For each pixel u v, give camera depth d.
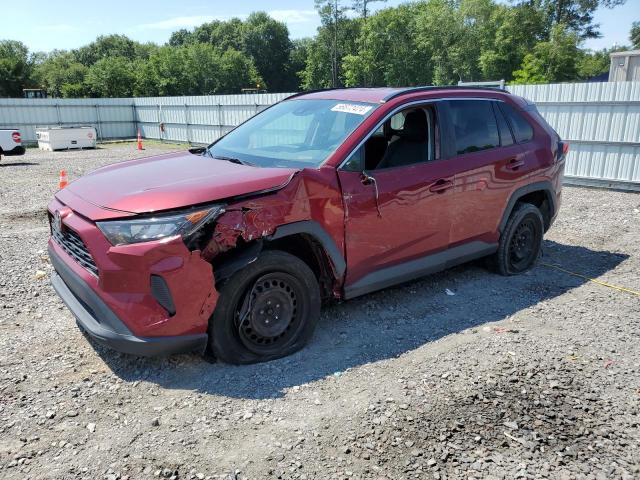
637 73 21.09
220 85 85.62
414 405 3.15
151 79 78.12
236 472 2.60
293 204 3.55
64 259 3.66
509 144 5.17
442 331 4.21
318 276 4.09
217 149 4.71
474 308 4.68
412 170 4.29
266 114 5.09
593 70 57.16
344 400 3.22
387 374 3.53
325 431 2.92
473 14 58.00
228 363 3.58
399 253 4.28
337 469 2.62
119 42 115.94
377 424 2.97
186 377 3.47
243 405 3.17
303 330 3.81
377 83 70.50
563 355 3.80
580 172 12.05
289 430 2.93
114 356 3.75
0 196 10.95
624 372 3.58
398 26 65.62
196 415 3.07
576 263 6.02
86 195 3.59
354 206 3.88
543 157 5.45
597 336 4.14
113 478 2.55
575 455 2.74
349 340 4.04
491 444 2.81
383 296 4.91
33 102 28.34
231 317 3.46
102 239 3.16
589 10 59.94
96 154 22.38
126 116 30.89
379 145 4.23
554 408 3.14
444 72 62.31
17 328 4.20
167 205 3.17
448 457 2.71
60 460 2.68
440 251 4.64
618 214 8.70
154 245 3.08
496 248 5.27
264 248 3.71
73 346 3.91
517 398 3.24
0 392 3.28
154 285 3.13
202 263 3.21
